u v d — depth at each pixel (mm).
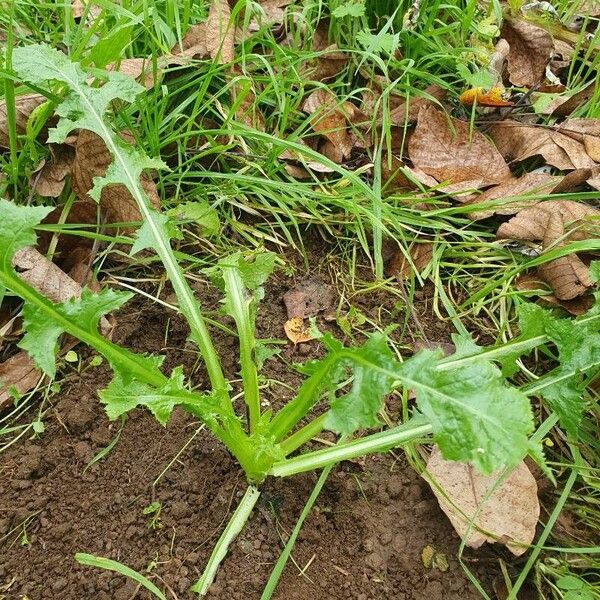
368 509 473
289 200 626
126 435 488
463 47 745
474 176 664
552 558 461
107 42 552
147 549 439
